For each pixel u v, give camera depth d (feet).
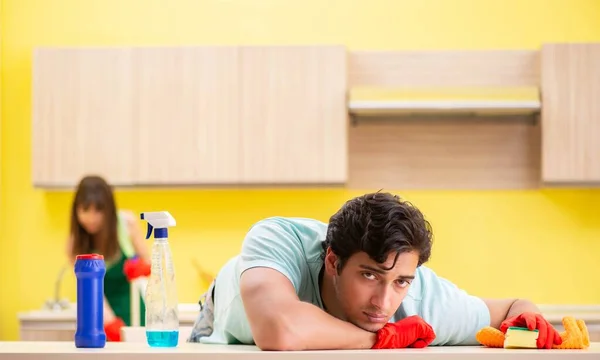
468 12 18.06
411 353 5.66
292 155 16.90
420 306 7.06
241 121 16.98
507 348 6.26
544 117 16.85
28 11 18.43
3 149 18.39
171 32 18.29
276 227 6.88
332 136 16.88
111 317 14.51
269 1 18.22
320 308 6.63
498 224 17.78
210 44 18.24
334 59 16.93
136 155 17.10
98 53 17.20
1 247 18.34
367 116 17.89
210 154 16.99
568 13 17.95
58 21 18.39
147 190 18.06
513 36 17.99
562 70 16.87
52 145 17.22
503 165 17.78
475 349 6.19
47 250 18.31
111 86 17.17
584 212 17.66
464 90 17.52
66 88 17.22
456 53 17.69
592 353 5.72
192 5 18.28
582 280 17.62
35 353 5.87
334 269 6.48
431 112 17.35
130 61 17.16
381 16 18.11
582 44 16.83
